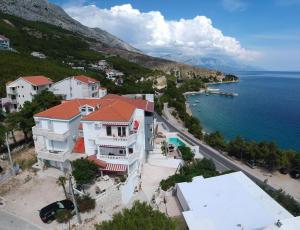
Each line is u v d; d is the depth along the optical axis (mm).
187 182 42750
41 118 47781
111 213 37625
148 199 42312
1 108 77562
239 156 74000
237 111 165125
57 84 81938
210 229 30859
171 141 71625
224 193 38812
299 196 54656
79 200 37656
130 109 49219
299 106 187125
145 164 55594
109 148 45750
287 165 64562
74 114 48625
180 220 35906
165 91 192625
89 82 84562
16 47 181500
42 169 47406
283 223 27750
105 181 42719
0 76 97375
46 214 35219
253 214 33781
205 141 85625
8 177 44844
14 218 35812
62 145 47875
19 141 59094
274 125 131375
